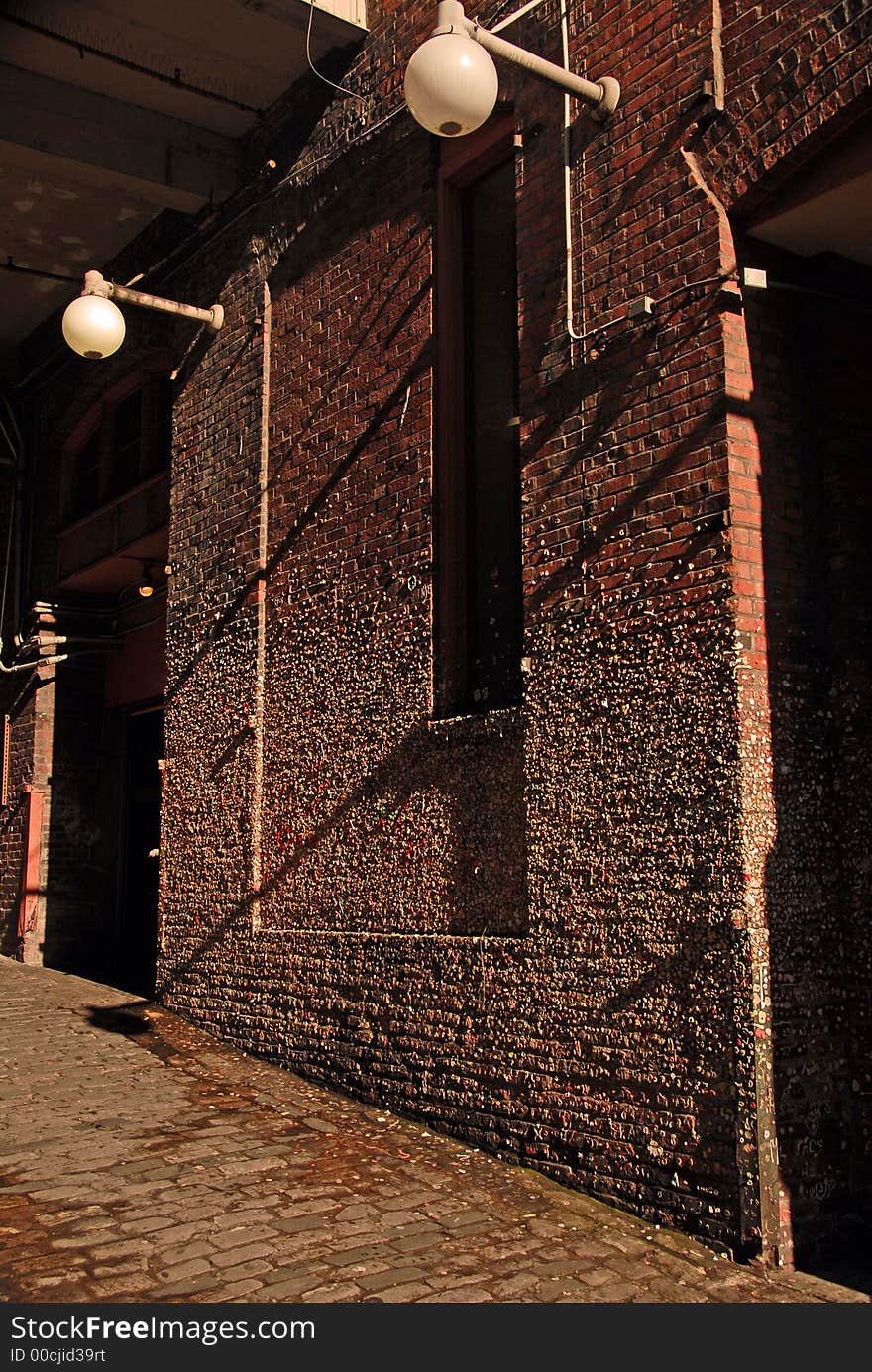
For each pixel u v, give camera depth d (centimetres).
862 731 463
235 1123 577
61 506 1186
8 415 1243
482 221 641
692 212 482
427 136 661
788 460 474
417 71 436
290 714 724
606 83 524
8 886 1177
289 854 707
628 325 506
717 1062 432
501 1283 393
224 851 768
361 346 698
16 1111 582
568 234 541
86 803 1179
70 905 1154
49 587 1187
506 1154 522
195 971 787
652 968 462
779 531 465
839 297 491
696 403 471
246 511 791
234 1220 444
